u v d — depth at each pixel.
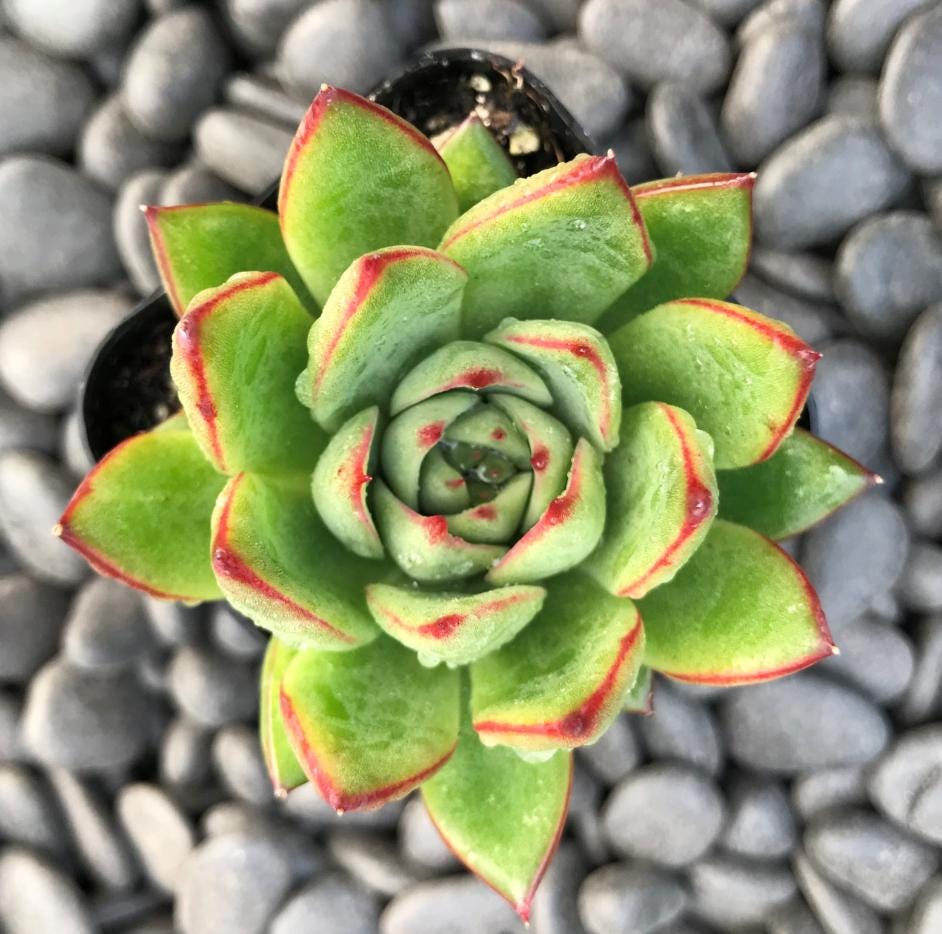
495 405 0.16
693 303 0.16
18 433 0.24
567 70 0.23
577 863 0.23
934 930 0.22
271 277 0.15
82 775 0.24
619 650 0.15
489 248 0.16
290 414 0.16
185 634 0.24
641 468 0.16
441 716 0.16
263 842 0.23
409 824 0.23
